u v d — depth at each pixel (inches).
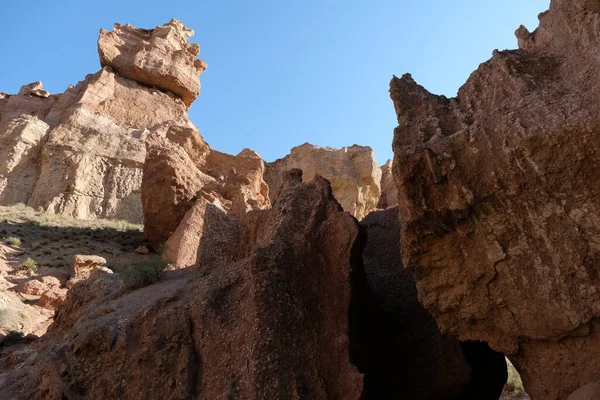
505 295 233.1
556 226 216.2
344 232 300.4
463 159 238.1
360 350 283.7
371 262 404.5
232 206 1128.2
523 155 216.4
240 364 260.1
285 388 246.7
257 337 258.5
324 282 293.9
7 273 860.0
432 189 244.2
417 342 332.5
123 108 1823.3
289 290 282.0
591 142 200.8
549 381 229.3
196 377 276.7
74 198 1408.7
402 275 382.0
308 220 319.3
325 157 1974.7
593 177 204.4
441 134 255.6
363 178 1942.7
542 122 213.8
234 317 292.2
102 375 305.3
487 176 229.3
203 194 1096.8
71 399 302.8
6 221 1152.8
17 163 1461.6
